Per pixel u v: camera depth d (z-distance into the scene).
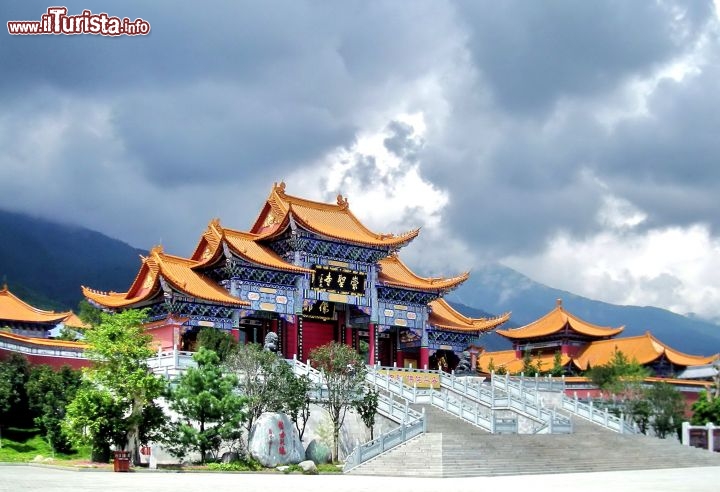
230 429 57.03
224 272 84.56
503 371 111.12
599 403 92.12
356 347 98.50
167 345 78.00
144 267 84.50
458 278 101.00
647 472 58.81
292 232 88.50
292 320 87.50
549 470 58.47
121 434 56.19
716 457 71.06
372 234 98.81
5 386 60.78
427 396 73.88
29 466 52.53
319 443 63.94
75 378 64.38
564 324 125.31
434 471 52.78
